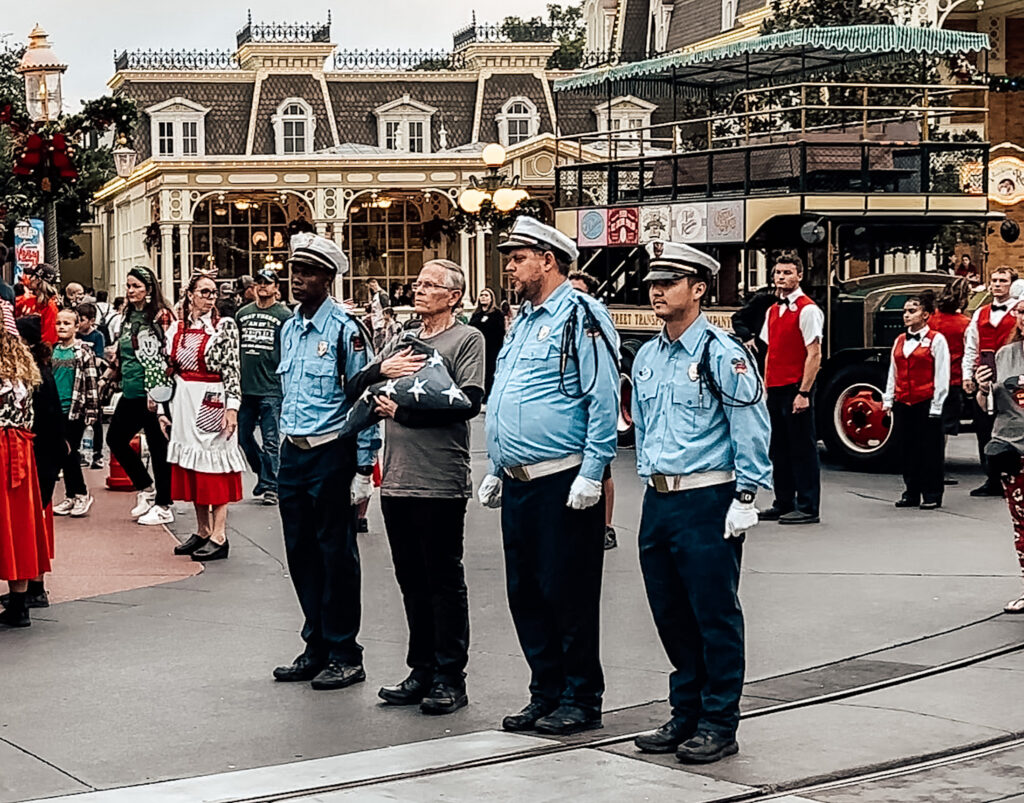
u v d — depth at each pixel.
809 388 13.42
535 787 6.55
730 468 6.93
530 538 7.34
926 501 14.34
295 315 8.46
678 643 7.09
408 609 7.96
